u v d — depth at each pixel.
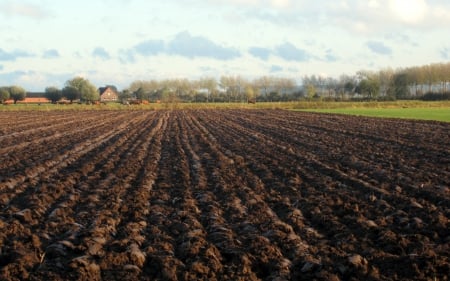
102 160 21.45
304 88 148.75
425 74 132.88
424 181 15.90
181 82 158.88
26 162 20.69
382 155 22.58
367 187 14.76
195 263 8.08
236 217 11.59
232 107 95.69
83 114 69.19
